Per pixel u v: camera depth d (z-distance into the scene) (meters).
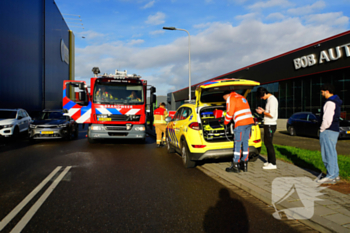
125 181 5.28
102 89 10.80
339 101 4.65
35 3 33.66
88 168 6.48
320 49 17.39
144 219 3.39
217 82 5.85
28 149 9.84
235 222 3.32
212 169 6.18
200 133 5.99
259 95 5.93
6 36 24.48
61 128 12.19
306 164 6.36
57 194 4.39
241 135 5.62
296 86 20.66
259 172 5.68
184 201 4.11
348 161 6.70
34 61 33.06
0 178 5.43
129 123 10.86
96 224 3.22
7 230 3.03
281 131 19.97
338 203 3.74
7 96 24.53
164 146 10.95
